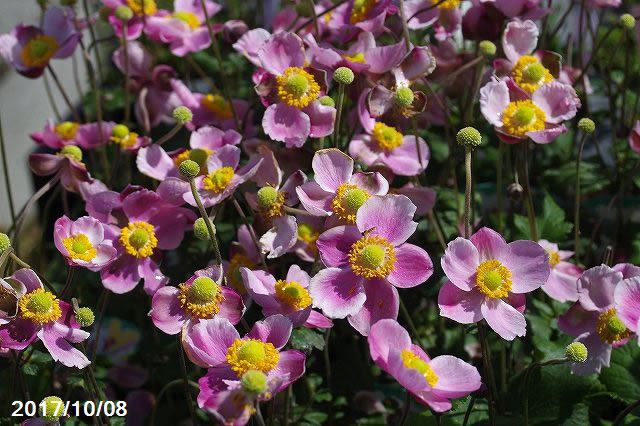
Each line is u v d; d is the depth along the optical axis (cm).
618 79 110
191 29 101
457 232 95
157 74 98
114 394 97
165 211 87
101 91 116
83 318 79
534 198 99
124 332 97
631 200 100
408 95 87
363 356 96
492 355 93
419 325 97
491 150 105
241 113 99
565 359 79
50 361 85
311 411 91
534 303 91
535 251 80
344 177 82
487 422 85
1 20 125
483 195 103
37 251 107
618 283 80
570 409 86
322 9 98
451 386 77
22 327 79
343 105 96
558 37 115
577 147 109
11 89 129
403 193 89
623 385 87
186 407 95
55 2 136
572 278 90
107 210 86
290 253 90
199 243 96
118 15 96
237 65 112
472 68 97
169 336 96
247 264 88
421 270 79
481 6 95
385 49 88
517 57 92
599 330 82
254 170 84
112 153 106
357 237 80
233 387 76
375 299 80
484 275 79
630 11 118
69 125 98
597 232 100
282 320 78
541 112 88
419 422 86
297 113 87
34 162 88
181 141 103
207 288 79
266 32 92
